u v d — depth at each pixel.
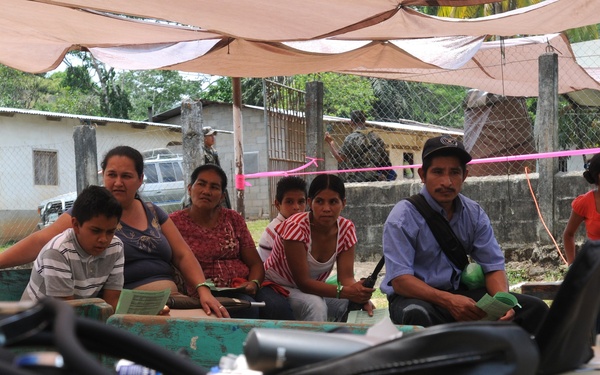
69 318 0.85
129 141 23.12
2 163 20.44
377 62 7.89
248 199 24.09
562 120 12.80
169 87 39.62
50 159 21.56
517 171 11.05
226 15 5.47
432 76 10.58
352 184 11.13
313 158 10.88
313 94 10.88
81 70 35.12
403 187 10.85
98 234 3.81
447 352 1.05
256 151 24.41
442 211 4.31
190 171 10.23
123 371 2.06
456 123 23.66
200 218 5.37
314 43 7.41
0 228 20.30
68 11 5.68
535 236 9.95
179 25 6.40
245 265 5.44
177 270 5.03
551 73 9.68
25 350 1.08
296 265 5.12
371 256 11.03
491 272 4.32
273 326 2.77
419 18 5.83
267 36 6.17
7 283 4.51
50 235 4.53
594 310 1.49
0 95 34.22
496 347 1.04
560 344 1.43
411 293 4.12
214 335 2.88
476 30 6.38
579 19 6.00
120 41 6.96
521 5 18.64
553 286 5.41
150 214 4.88
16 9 5.64
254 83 29.00
